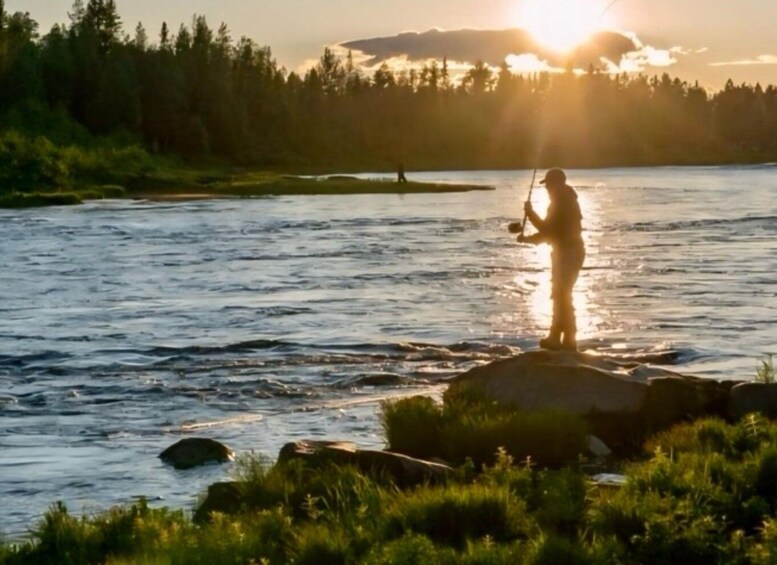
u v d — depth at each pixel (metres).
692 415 12.98
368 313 25.09
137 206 69.88
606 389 13.16
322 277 31.89
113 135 124.12
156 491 11.76
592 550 7.86
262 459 11.81
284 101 171.25
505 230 47.97
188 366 19.22
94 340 22.00
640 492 8.95
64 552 8.72
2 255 39.03
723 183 108.81
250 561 7.95
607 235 45.09
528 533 8.50
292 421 15.05
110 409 16.03
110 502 11.37
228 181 95.00
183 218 57.59
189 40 165.62
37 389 17.47
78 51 141.25
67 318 24.97
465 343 20.77
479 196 81.38
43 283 31.39
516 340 21.30
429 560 7.70
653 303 25.86
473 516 8.66
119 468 12.73
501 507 8.75
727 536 8.28
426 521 8.62
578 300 26.50
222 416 15.51
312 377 18.11
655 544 7.89
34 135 108.75
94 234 47.69
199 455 12.87
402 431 12.54
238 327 23.41
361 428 14.52
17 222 55.00
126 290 29.77
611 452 12.28
